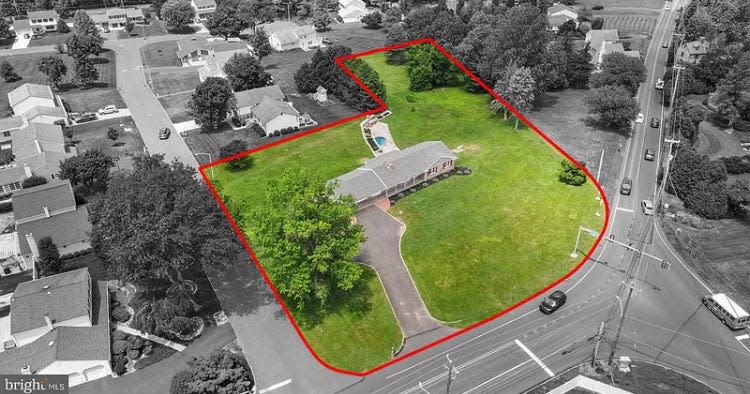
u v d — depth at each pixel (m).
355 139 120.94
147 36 190.25
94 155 97.88
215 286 77.88
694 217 95.25
